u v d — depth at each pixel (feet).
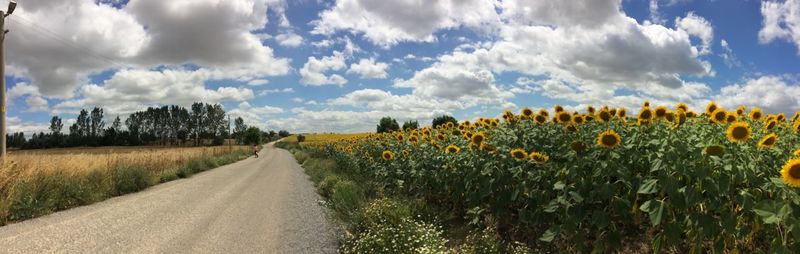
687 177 15.29
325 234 26.58
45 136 400.06
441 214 26.43
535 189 19.57
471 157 24.16
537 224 19.16
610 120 20.80
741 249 16.56
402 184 33.71
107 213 34.55
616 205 16.33
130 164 60.75
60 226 29.45
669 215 16.61
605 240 17.11
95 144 414.21
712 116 18.15
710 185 14.20
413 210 25.95
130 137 433.48
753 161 14.93
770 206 12.71
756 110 24.56
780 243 13.82
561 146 19.49
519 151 19.63
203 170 90.07
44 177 40.68
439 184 27.96
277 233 26.94
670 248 17.56
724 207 14.80
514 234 21.75
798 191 12.47
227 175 75.77
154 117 464.65
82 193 40.83
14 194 33.68
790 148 16.28
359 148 59.47
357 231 24.52
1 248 23.61
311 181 62.34
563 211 17.65
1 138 48.14
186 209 36.11
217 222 30.40
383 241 20.43
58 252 22.61
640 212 18.61
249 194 46.37
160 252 22.57
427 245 19.42
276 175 74.23
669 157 14.90
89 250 23.00
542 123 22.50
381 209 25.39
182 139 468.75
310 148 173.58
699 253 15.10
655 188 15.17
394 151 39.81
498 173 21.27
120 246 23.81
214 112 477.77
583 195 16.81
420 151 32.17
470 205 24.23
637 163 17.48
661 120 18.13
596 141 17.74
